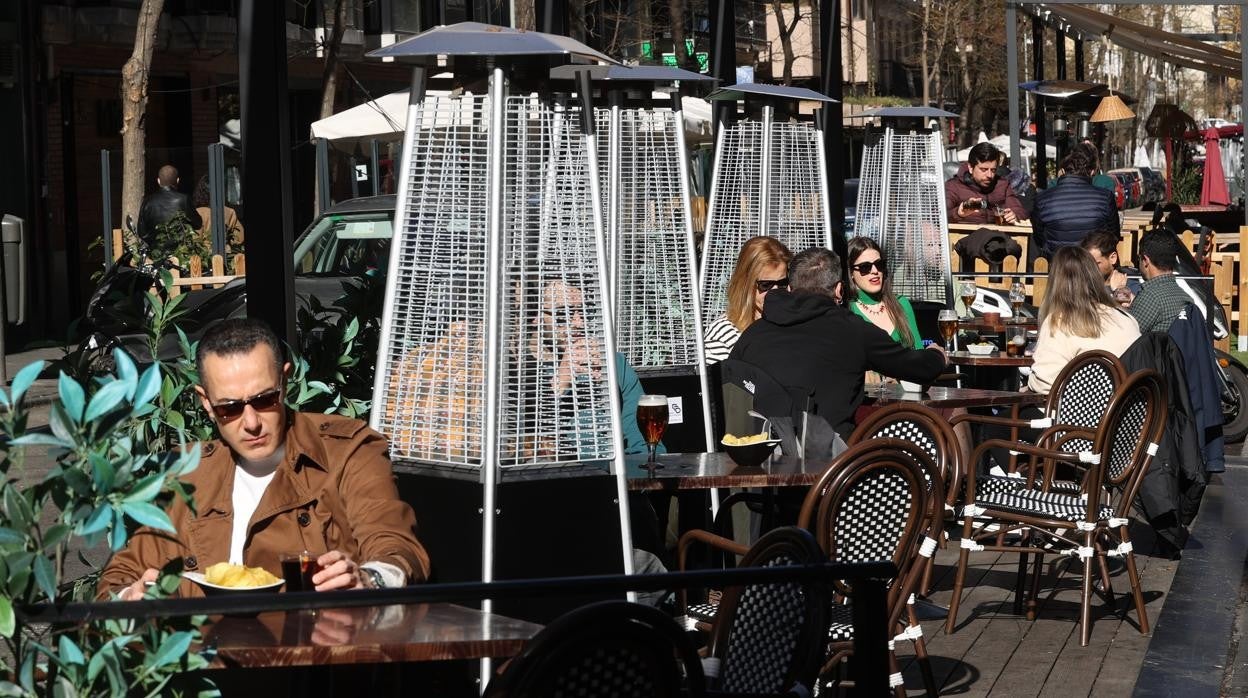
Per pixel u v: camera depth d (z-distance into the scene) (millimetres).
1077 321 8648
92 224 21734
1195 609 7770
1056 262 8781
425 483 5215
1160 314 9961
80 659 2754
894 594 5230
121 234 18312
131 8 22062
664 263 7918
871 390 8711
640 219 7965
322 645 3293
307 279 12500
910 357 7250
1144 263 10211
